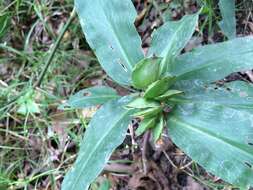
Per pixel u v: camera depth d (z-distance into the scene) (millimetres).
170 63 291
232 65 285
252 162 258
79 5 314
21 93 423
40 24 478
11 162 424
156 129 281
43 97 429
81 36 458
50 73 443
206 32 425
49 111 431
